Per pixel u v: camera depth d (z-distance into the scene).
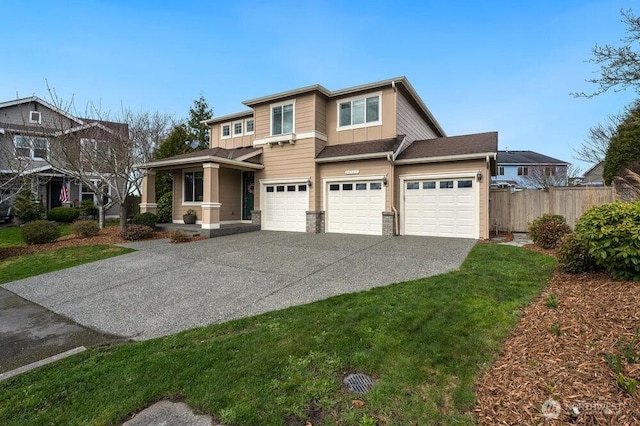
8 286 6.52
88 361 3.45
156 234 12.44
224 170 14.69
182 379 2.95
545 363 2.76
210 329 4.12
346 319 4.15
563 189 12.17
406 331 3.70
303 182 13.23
